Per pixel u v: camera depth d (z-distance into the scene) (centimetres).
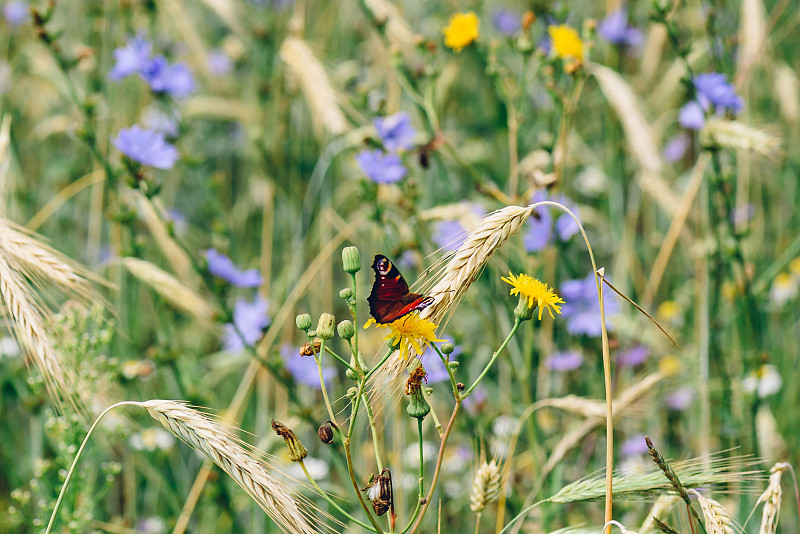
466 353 346
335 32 593
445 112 587
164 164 347
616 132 494
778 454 419
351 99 398
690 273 541
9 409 457
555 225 357
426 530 373
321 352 204
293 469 386
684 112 413
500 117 543
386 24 418
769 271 425
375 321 190
